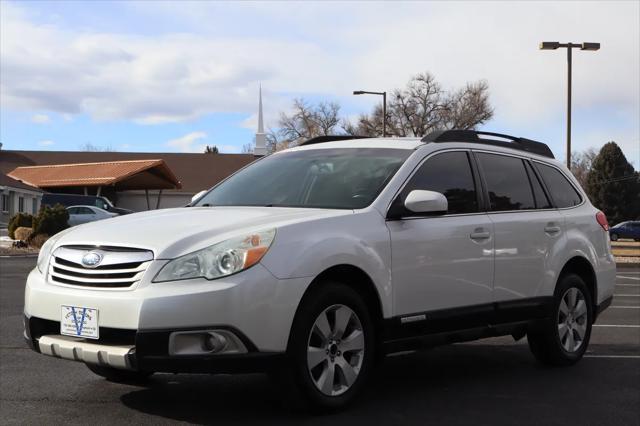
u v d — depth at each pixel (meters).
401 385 6.00
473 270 5.85
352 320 5.01
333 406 4.89
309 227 4.84
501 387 5.98
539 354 6.80
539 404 5.42
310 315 4.70
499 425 4.83
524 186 6.72
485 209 6.15
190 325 4.32
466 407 5.29
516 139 7.08
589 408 5.32
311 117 71.12
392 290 5.24
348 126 67.25
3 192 46.69
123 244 4.62
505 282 6.16
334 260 4.83
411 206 5.28
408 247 5.36
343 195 5.52
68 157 63.31
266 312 4.47
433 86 61.97
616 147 75.06
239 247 4.50
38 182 47.88
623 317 10.79
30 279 5.02
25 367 6.50
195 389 5.70
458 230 5.75
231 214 5.09
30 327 4.87
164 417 4.90
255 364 4.46
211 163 64.81
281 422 4.77
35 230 27.47
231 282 4.39
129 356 4.35
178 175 62.62
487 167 6.39
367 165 5.80
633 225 58.44
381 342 5.21
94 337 4.50
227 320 4.35
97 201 38.97
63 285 4.73
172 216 5.17
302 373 4.66
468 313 5.79
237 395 5.51
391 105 62.47
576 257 6.99
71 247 4.86
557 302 6.73
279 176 6.09
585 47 26.44
